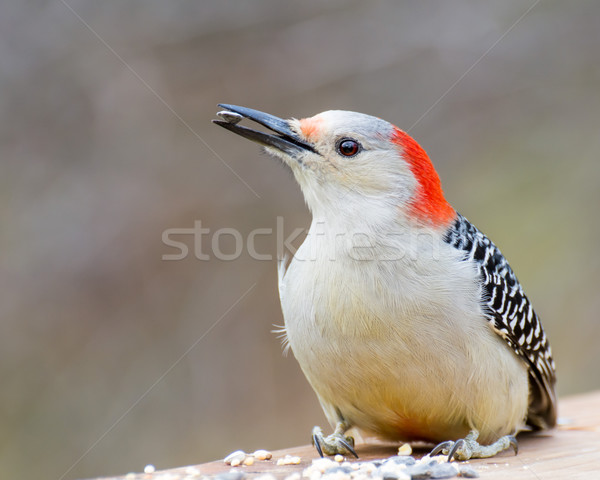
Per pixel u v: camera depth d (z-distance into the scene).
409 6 14.87
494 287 6.99
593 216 14.93
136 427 14.16
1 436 13.88
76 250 14.27
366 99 14.72
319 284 6.79
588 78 15.10
